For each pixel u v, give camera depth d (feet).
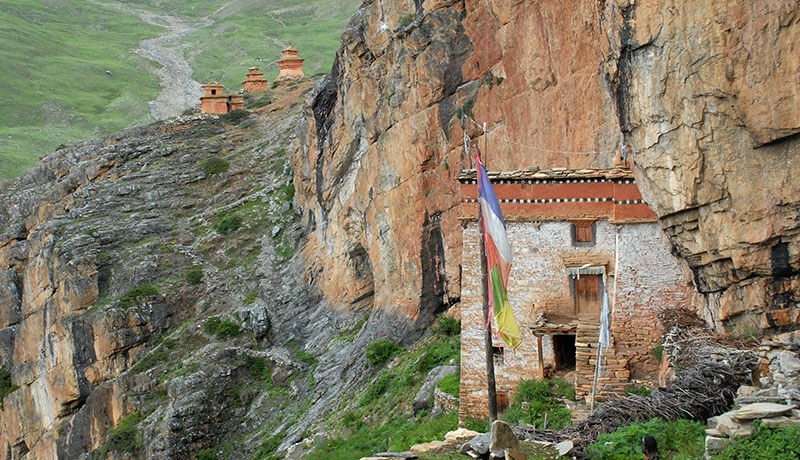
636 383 83.10
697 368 70.69
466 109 125.80
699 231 72.49
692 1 66.59
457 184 129.39
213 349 173.99
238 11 620.08
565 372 88.63
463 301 90.17
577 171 87.30
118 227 219.20
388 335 139.33
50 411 200.44
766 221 67.62
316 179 181.78
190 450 156.76
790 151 66.08
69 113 433.07
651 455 61.67
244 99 296.92
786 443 57.82
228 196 233.55
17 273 241.76
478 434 70.90
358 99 154.61
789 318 69.72
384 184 143.43
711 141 68.39
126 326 189.88
